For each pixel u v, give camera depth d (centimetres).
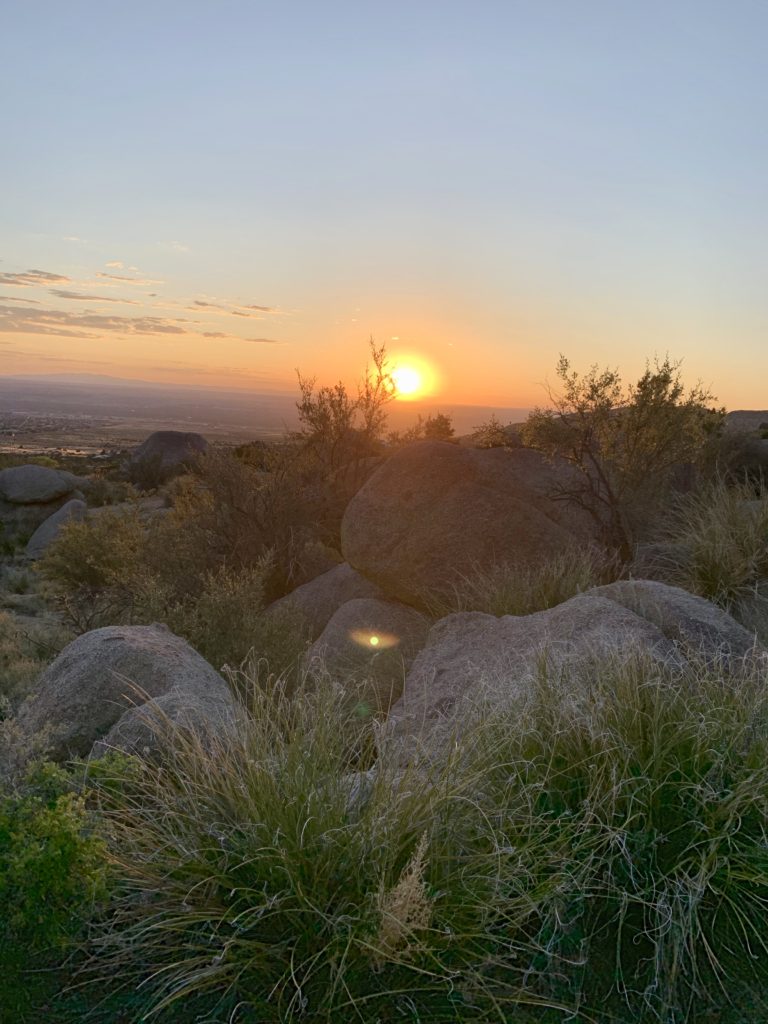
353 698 593
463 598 846
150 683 512
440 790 335
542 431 1017
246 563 1191
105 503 2697
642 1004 288
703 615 571
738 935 317
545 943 307
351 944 287
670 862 335
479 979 289
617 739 369
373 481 937
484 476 940
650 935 313
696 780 354
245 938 301
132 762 370
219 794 344
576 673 438
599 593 633
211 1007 281
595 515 973
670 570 831
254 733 367
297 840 311
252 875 314
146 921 308
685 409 1002
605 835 331
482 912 303
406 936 287
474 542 877
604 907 326
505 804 339
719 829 339
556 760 372
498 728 388
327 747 366
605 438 1010
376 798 326
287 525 1240
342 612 891
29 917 293
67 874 296
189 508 1334
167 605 958
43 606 1570
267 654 777
